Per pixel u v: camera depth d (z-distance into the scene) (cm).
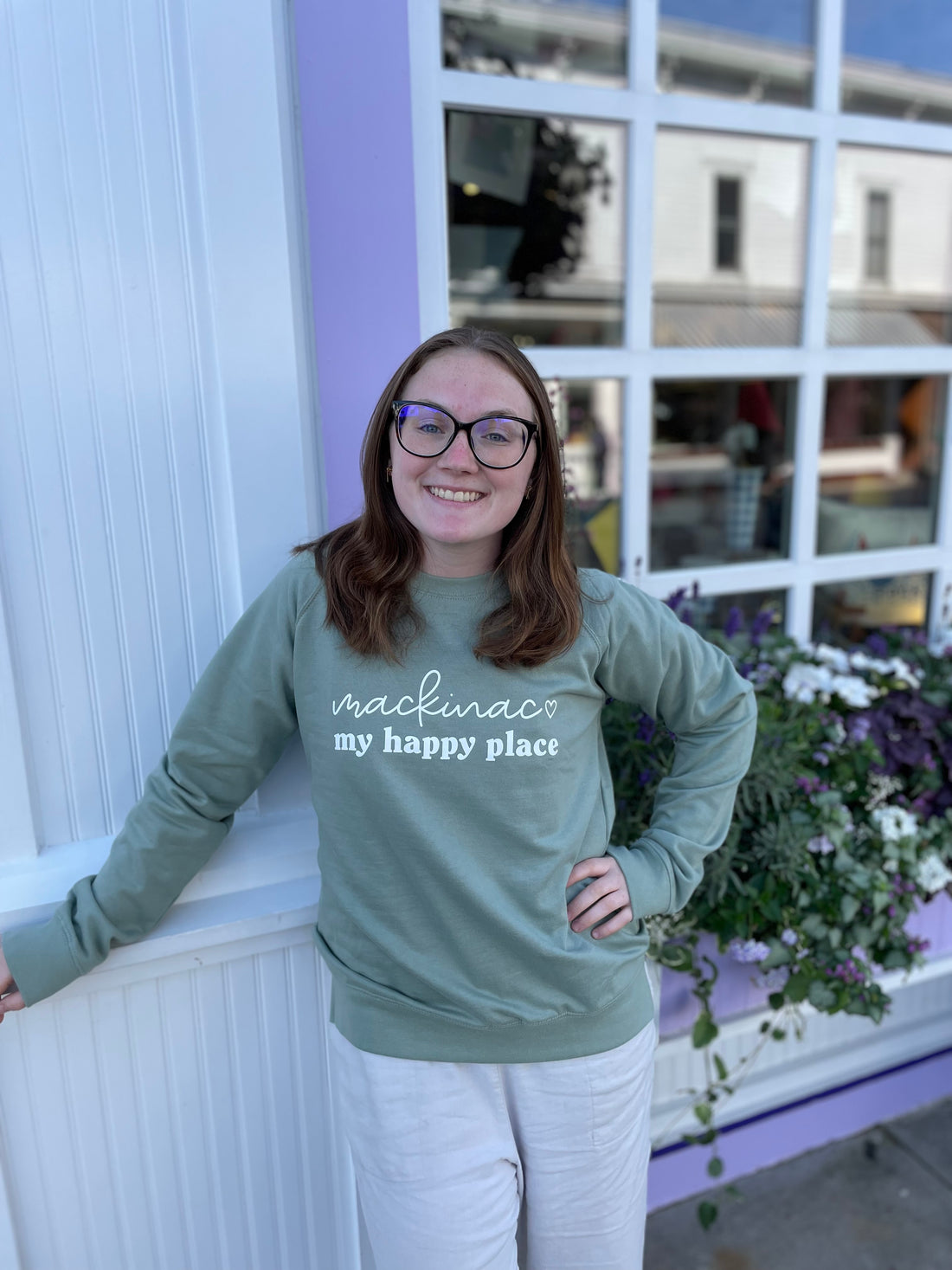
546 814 97
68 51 97
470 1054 100
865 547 223
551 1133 104
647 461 189
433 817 95
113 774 114
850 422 232
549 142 192
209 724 101
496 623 95
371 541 97
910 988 208
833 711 179
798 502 206
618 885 103
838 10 184
